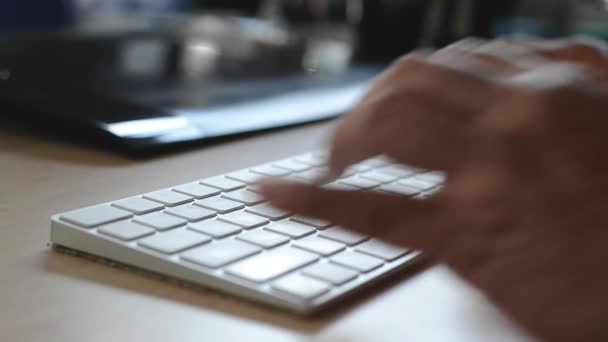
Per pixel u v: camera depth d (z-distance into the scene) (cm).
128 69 99
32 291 42
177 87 94
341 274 44
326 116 89
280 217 51
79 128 71
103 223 48
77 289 42
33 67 92
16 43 100
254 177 60
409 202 36
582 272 33
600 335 33
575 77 35
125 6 179
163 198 53
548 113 34
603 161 33
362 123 37
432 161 36
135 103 80
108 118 73
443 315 43
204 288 43
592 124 34
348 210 36
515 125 34
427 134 36
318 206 36
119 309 40
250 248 46
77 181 61
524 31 132
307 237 49
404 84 37
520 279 34
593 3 136
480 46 43
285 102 92
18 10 152
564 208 33
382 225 35
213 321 40
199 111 83
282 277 43
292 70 111
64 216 48
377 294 45
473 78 36
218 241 47
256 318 41
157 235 47
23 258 46
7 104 75
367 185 61
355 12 141
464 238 34
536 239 33
